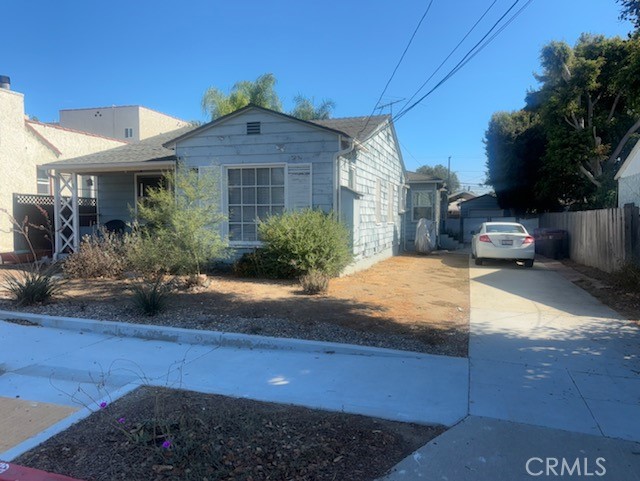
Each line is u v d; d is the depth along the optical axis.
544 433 4.02
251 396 4.77
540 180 26.70
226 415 4.22
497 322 7.59
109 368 5.62
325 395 4.80
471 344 6.45
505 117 32.28
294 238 10.62
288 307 8.09
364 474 3.38
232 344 6.45
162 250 9.44
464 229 30.83
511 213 33.84
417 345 6.30
